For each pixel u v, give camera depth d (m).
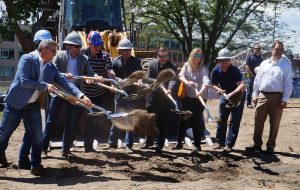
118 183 6.92
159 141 9.24
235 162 8.88
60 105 8.34
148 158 8.80
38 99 7.25
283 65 9.45
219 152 9.62
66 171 7.61
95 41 8.76
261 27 33.59
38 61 7.04
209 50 32.56
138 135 10.55
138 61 9.31
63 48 11.75
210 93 21.52
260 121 9.75
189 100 9.12
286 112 16.88
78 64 8.32
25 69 6.92
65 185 6.75
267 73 9.52
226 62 9.33
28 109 7.17
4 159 7.64
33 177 7.20
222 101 9.59
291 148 10.34
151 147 9.82
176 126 10.97
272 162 8.99
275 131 9.69
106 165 8.13
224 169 8.20
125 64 9.23
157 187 6.70
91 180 7.10
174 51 41.56
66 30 11.94
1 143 7.35
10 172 7.45
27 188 6.55
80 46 8.27
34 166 7.27
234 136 9.63
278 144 11.04
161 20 32.69
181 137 9.76
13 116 7.12
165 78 8.29
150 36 33.25
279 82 9.45
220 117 9.69
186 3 30.70
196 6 30.48
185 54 34.12
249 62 17.31
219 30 31.91
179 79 9.04
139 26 13.02
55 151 9.22
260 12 33.06
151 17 32.59
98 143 10.06
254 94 9.80
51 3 25.83
